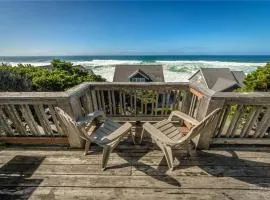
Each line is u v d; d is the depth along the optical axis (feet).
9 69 19.79
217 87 84.58
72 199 7.25
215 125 9.70
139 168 8.93
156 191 7.61
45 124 10.40
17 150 10.35
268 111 9.81
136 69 95.04
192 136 8.27
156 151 10.21
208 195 7.43
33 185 7.94
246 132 10.48
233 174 8.56
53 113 9.95
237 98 9.18
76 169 8.88
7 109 9.93
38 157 9.77
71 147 10.45
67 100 9.25
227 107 9.59
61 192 7.57
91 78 39.91
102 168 8.80
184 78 125.70
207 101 9.43
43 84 22.38
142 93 13.29
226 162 9.37
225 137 10.59
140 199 7.23
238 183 8.04
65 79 25.61
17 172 8.70
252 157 9.77
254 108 9.77
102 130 9.58
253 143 10.71
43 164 9.24
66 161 9.43
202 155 9.89
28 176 8.45
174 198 7.27
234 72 102.01
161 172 8.68
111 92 14.15
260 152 10.19
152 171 8.74
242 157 9.77
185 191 7.61
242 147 10.59
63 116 8.23
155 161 9.43
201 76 94.99
